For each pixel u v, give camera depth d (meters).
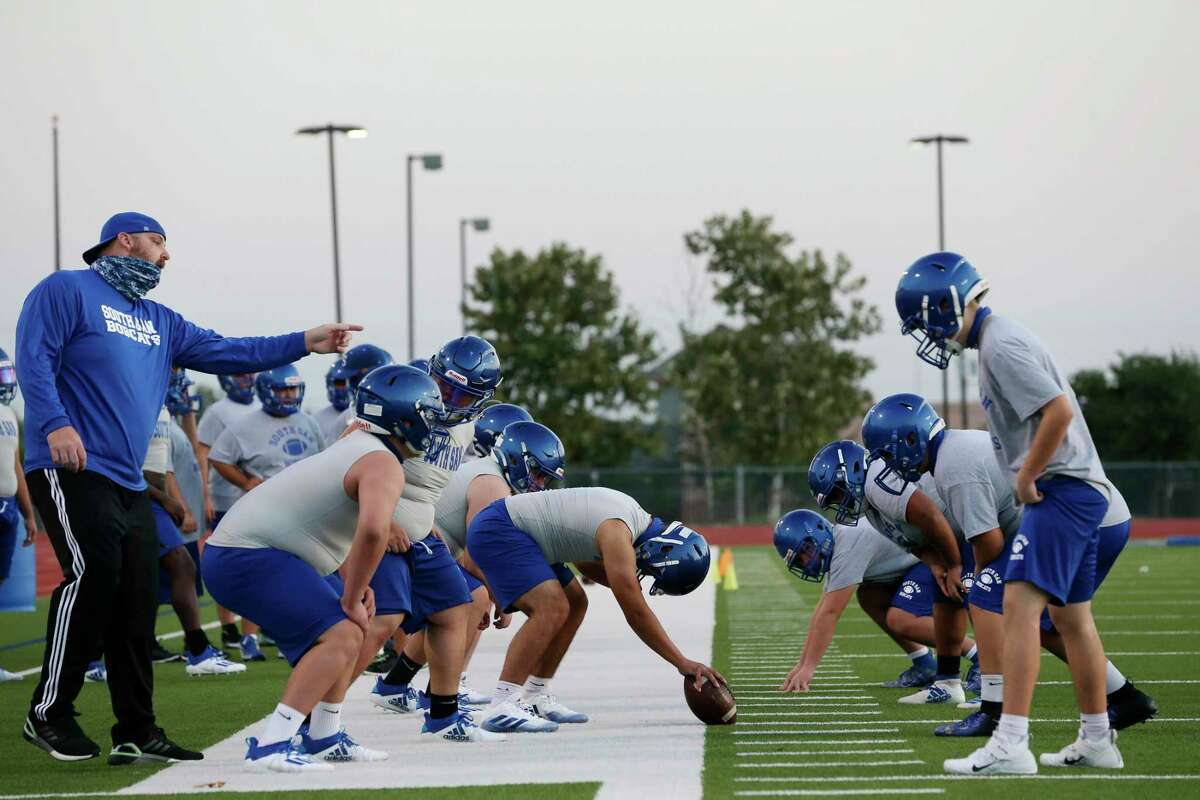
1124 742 10.07
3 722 12.23
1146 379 81.06
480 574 13.04
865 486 11.48
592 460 62.81
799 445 62.88
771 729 11.06
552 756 9.85
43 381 9.55
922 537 11.61
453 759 9.80
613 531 11.21
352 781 8.84
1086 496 8.82
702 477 57.59
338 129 42.03
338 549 9.36
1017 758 8.78
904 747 10.00
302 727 10.02
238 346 10.76
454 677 10.93
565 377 62.47
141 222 10.23
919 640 13.45
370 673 16.23
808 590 28.77
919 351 9.41
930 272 9.14
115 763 9.68
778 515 57.34
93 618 9.65
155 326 10.35
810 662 13.34
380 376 9.31
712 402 63.28
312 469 9.21
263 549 9.16
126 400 9.90
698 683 11.28
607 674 15.52
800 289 63.34
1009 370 8.79
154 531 10.01
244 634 17.77
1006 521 10.45
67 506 9.61
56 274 9.92
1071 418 8.75
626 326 64.06
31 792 8.62
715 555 44.88
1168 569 34.88
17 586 18.42
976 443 10.36
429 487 10.95
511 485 12.30
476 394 10.80
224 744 10.70
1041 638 10.93
